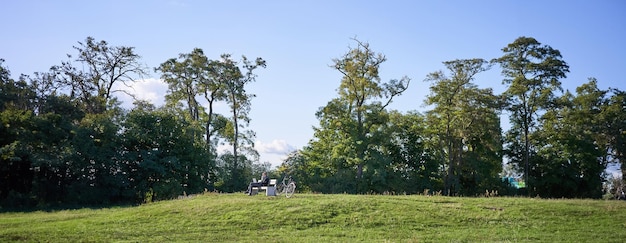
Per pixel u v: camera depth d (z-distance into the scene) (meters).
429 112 63.47
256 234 22.83
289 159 64.75
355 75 59.91
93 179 51.72
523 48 62.00
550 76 60.88
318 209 26.84
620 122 61.00
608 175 63.59
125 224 24.86
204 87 64.88
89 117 53.25
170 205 29.14
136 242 21.08
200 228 23.89
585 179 61.38
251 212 26.36
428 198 30.67
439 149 65.44
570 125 62.31
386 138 60.66
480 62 61.16
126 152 53.50
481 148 65.25
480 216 26.31
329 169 62.94
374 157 59.19
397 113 65.44
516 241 21.53
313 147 65.62
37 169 48.03
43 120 45.84
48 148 46.25
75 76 58.44
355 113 60.81
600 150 61.75
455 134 61.22
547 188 62.59
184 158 57.03
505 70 63.41
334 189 58.62
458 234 22.95
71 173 50.69
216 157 63.09
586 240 21.83
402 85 60.75
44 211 37.91
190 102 65.94
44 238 21.50
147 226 24.36
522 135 65.00
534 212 27.27
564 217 26.39
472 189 64.44
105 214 28.83
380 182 59.97
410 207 27.69
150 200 52.94
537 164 63.81
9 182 47.16
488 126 61.00
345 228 24.11
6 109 47.84
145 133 54.50
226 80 64.50
